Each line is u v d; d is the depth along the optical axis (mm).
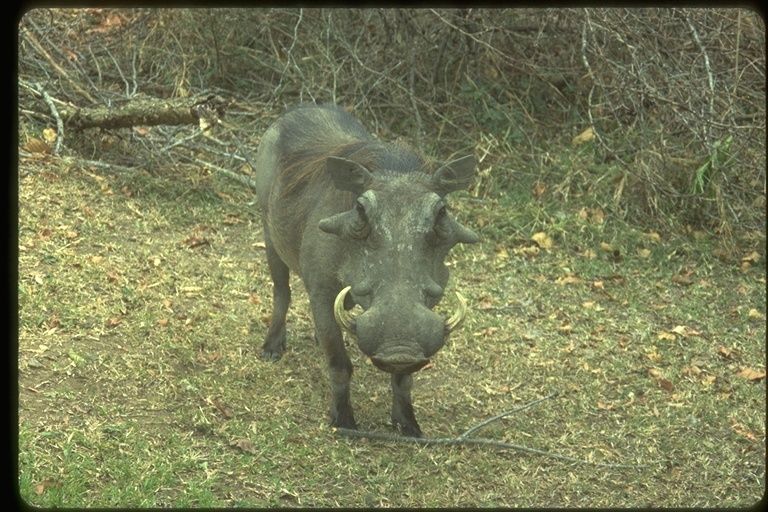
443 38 12742
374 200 5879
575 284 9898
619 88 11336
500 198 11414
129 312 7910
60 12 13625
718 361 8672
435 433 6938
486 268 10000
